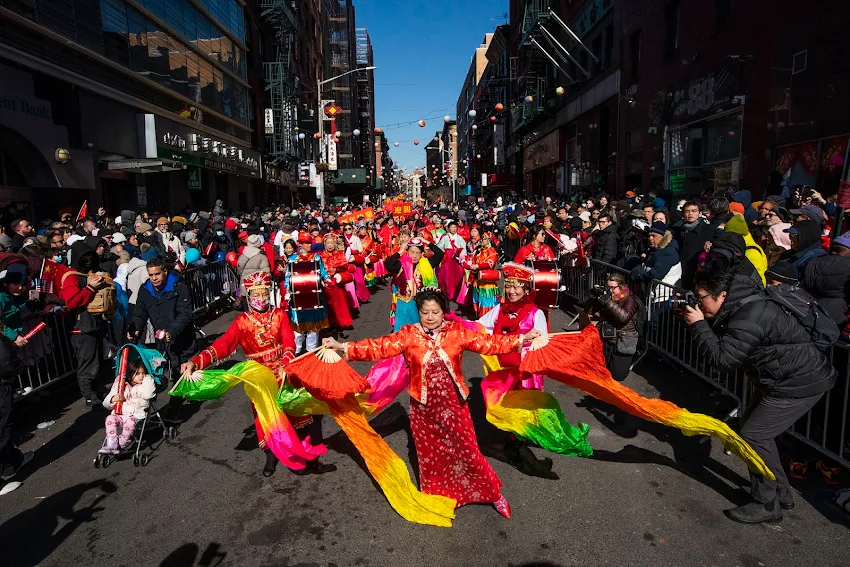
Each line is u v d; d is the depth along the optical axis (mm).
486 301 9328
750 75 12250
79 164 14336
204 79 24078
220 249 13625
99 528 3963
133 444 5289
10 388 4648
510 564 3432
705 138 14711
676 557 3453
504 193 39375
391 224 16984
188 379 4199
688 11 15391
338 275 9492
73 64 14344
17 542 3814
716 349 3594
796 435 4535
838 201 5480
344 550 3625
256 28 33531
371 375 4477
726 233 5445
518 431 4348
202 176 24828
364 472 4742
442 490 3998
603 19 23094
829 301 4871
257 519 4031
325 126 53344
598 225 10898
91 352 6344
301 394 4516
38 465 5031
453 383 3861
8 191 12789
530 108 34656
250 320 4641
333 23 71125
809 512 3926
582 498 4172
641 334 5652
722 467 4617
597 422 5621
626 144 20562
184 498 4363
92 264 6316
